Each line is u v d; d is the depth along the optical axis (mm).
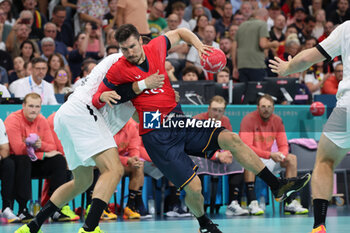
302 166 13078
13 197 11227
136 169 11727
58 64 15391
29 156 11016
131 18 17250
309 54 7164
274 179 7492
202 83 13102
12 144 11148
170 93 7613
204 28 18516
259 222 10523
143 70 7289
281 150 12445
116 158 7234
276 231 8805
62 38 18703
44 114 12523
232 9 20859
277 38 19688
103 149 7203
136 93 7297
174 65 16266
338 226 9609
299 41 19141
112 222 10922
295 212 12430
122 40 7062
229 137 7371
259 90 13758
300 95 14195
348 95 6750
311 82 17000
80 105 7309
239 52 16766
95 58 17750
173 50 16781
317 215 7043
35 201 12312
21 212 11086
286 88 13891
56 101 13695
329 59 7164
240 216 12000
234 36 17438
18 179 11070
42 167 11406
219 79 14523
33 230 7781
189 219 11500
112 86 7254
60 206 7898
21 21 17531
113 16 19125
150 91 7461
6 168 11016
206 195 13039
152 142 7422
